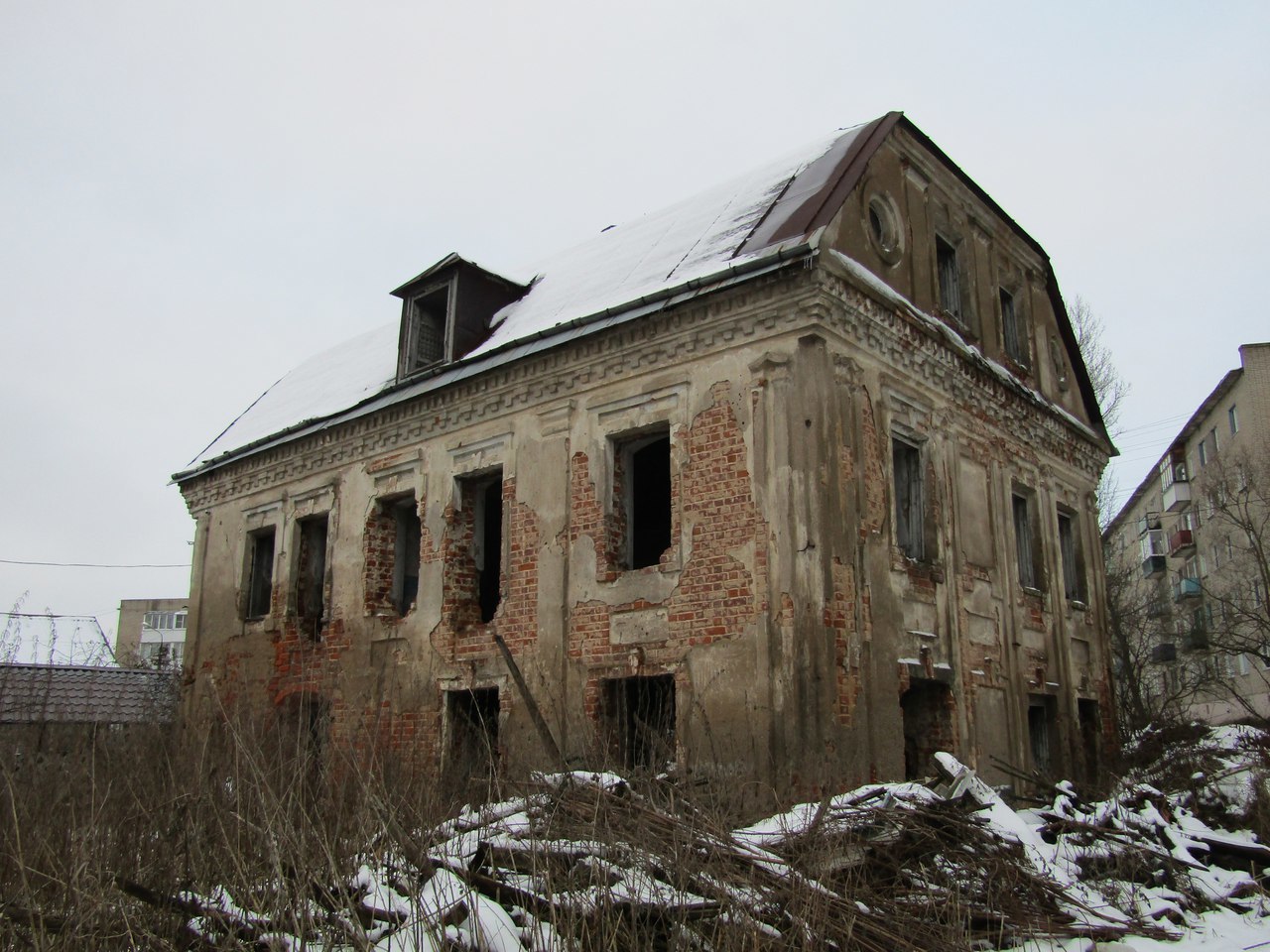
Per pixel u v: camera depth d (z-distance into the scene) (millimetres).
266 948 5355
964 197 14859
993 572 13258
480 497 14508
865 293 11289
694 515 11117
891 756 10367
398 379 15523
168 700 16094
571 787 6871
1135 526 52969
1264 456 33312
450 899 5516
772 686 10023
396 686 14047
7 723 12633
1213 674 23375
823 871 5832
